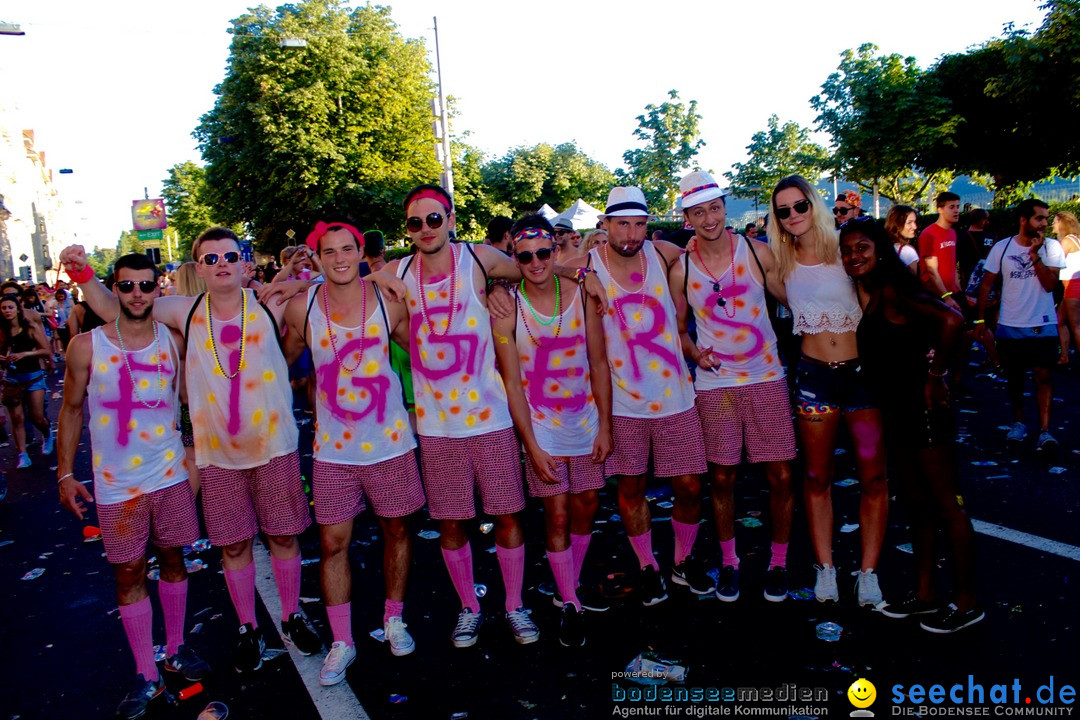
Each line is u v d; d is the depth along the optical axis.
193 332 3.31
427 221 3.21
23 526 6.03
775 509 3.74
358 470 3.36
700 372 3.82
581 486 3.61
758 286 3.67
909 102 21.92
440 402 3.39
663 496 5.49
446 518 3.46
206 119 30.48
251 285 5.80
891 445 3.32
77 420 3.29
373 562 4.66
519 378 3.47
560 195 54.91
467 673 3.28
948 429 3.17
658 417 3.66
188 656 3.46
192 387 3.35
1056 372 8.35
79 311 7.53
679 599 3.82
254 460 3.35
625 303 3.61
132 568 3.24
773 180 34.47
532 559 4.52
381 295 3.35
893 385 3.24
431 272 3.38
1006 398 7.29
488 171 54.47
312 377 5.46
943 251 7.04
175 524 3.32
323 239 3.17
